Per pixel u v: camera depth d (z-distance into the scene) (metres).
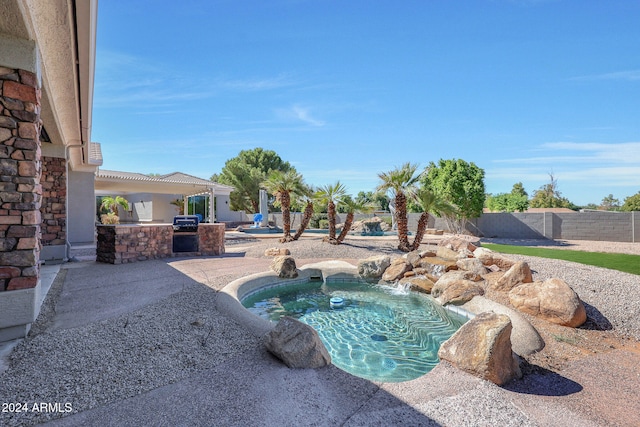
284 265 10.06
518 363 4.28
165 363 3.96
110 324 5.12
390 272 10.21
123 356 4.07
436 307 7.88
